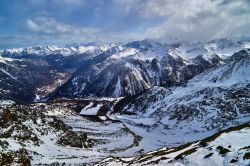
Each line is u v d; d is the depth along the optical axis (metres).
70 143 159.38
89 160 130.75
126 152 173.50
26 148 123.56
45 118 172.50
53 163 111.06
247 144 49.97
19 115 151.75
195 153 53.84
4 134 127.31
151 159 64.94
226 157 46.88
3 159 90.31
